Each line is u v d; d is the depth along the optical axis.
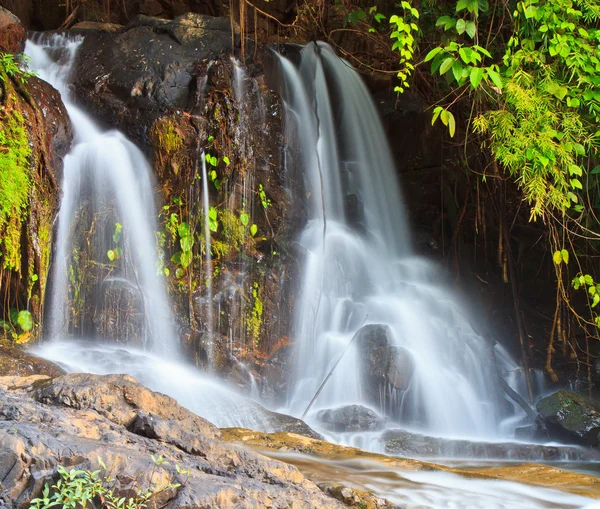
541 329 11.13
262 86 9.92
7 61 7.68
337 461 4.79
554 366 10.42
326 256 10.05
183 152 8.92
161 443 3.64
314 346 9.40
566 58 7.60
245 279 9.07
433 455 7.14
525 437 8.49
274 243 9.51
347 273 10.35
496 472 5.11
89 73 9.38
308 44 11.07
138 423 3.76
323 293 9.80
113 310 8.23
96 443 3.22
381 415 8.49
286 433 5.47
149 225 8.75
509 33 8.73
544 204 8.08
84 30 10.10
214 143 9.14
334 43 11.99
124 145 8.82
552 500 4.30
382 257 11.18
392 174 11.88
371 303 9.96
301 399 8.89
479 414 9.11
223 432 5.43
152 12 13.20
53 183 7.77
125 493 2.99
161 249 8.77
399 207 11.85
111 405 4.03
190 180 8.96
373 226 11.39
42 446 2.97
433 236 11.84
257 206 9.61
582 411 8.05
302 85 10.74
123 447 3.38
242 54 9.83
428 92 10.39
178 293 8.74
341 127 11.34
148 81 9.21
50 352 7.44
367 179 11.50
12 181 7.30
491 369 9.69
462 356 9.62
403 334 9.58
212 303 8.80
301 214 10.16
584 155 7.72
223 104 9.23
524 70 7.91
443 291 10.98
